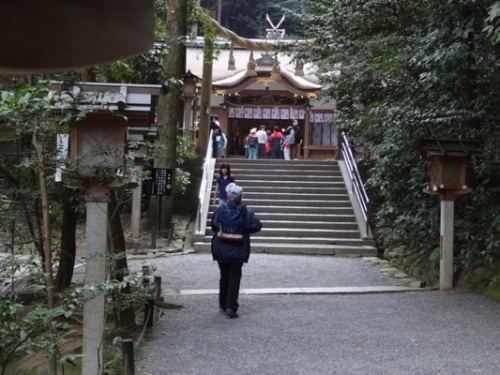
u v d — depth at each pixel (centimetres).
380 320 775
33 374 402
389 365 591
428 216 1063
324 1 1270
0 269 439
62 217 776
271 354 632
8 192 581
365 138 1267
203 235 1470
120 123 493
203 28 1522
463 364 589
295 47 1416
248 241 799
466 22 891
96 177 489
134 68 751
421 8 1107
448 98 991
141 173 534
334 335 704
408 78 1115
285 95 2814
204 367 588
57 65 106
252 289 985
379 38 1162
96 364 492
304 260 1328
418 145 1041
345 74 1308
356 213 1584
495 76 916
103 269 491
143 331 651
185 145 1656
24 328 396
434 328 729
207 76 2045
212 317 793
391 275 1146
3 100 400
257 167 1895
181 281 1062
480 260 951
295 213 1617
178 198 1806
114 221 632
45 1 104
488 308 819
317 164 1906
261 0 3528
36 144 434
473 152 942
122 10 108
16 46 104
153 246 1413
